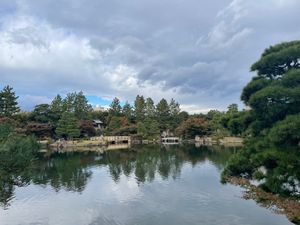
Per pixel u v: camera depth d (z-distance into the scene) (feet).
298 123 51.80
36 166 179.01
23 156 92.38
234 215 79.87
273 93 58.13
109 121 429.79
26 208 92.02
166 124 446.60
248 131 72.02
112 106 451.94
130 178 138.21
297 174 55.83
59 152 267.18
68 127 331.77
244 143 72.84
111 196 105.50
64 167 175.32
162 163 183.62
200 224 75.20
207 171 151.53
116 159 209.15
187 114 470.39
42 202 98.73
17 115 329.52
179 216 81.71
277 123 57.57
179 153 239.30
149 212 86.22
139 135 391.04
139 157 217.56
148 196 103.81
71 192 112.37
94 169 166.71
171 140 400.67
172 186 118.21
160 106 456.45
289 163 54.60
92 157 224.33
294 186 60.54
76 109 417.69
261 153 59.98
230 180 75.10
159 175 143.33
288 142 57.41
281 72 68.49
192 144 344.69
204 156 214.90
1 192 111.45
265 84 65.05
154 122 415.85
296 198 61.00
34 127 317.63
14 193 110.52
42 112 345.72
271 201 64.59
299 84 60.64
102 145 339.16
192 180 128.67
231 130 74.43
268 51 71.41
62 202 98.58
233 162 70.03
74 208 91.76
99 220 80.84
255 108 63.98
